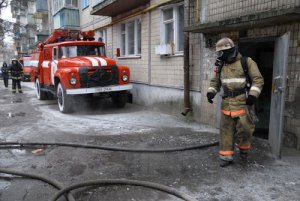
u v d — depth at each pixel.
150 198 3.84
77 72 9.44
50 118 9.04
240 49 7.12
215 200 3.76
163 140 6.41
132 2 10.62
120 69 10.09
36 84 14.00
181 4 8.74
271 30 5.78
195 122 8.10
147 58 10.73
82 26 18.25
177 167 4.86
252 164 4.87
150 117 8.98
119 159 5.30
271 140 5.41
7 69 20.97
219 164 4.93
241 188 4.06
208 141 6.24
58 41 11.87
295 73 5.36
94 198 3.87
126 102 10.93
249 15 5.34
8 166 5.09
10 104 12.19
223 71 4.69
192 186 4.16
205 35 7.55
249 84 4.57
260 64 7.31
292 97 5.44
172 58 9.19
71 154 5.62
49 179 4.39
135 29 11.66
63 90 9.64
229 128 4.74
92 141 6.43
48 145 6.19
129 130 7.35
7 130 7.54
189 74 8.27
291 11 4.58
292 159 5.04
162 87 9.83
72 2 18.45
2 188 4.25
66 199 3.88
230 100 4.61
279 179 4.30
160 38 9.80
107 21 14.36
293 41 5.35
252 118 4.60
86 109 10.62
